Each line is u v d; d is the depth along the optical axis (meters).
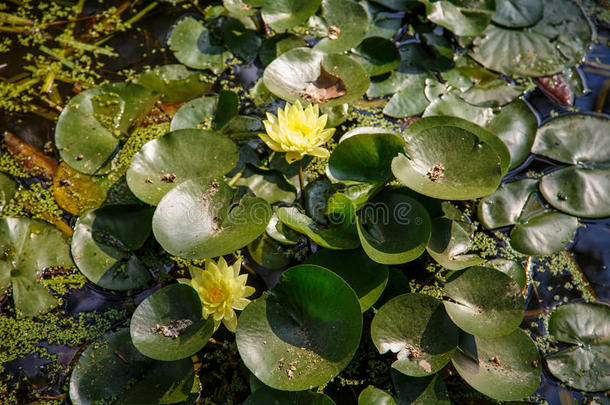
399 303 1.66
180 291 1.67
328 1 2.67
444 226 1.90
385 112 2.39
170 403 1.54
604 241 2.05
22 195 2.09
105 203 2.07
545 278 1.98
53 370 1.72
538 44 2.60
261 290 1.89
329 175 2.00
